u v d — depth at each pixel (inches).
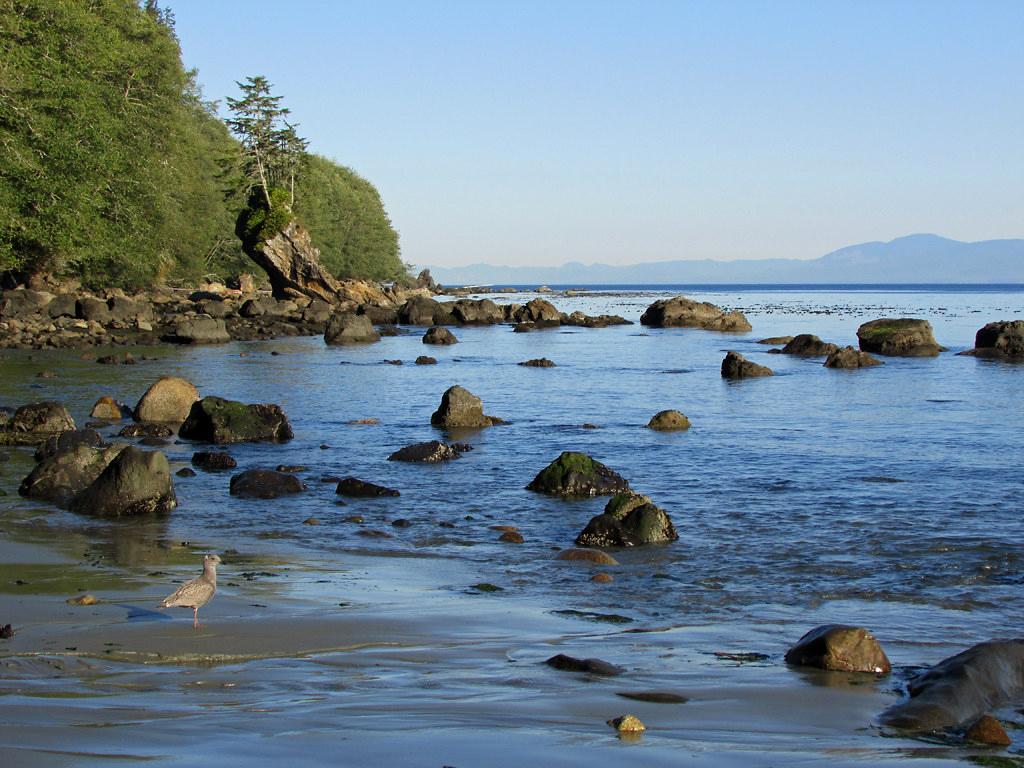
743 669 338.0
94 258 2459.4
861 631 346.3
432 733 255.0
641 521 567.8
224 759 226.1
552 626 394.3
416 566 509.0
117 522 600.4
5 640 346.0
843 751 257.1
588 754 242.7
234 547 540.7
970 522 607.8
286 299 3435.0
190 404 1072.8
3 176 2030.0
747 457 856.3
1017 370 1694.1
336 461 839.7
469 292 7731.3
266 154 3639.3
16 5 2114.9
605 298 6899.6
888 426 1048.8
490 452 889.5
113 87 2415.1
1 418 964.6
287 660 332.5
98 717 258.4
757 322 3582.7
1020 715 295.1
